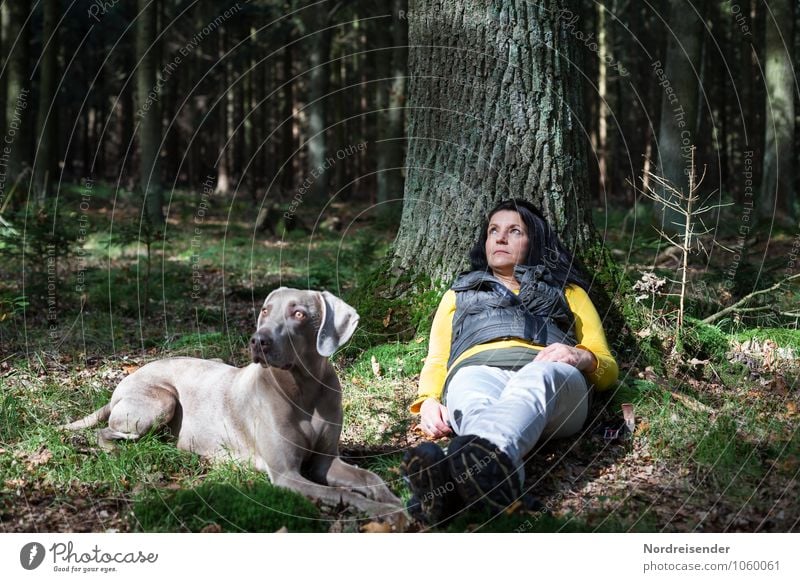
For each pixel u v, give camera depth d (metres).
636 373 4.63
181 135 28.67
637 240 9.93
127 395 3.94
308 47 20.50
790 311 6.00
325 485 3.57
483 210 5.07
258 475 3.61
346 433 4.26
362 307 5.32
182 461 3.83
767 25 13.41
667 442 3.98
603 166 22.05
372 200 23.06
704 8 13.41
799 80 16.62
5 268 8.82
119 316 7.03
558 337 3.99
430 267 5.22
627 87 24.70
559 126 5.07
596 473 3.75
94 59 27.34
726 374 4.83
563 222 5.05
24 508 3.44
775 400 4.48
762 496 3.51
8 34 14.21
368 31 23.81
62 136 34.31
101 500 3.52
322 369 3.55
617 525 3.29
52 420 4.40
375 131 27.22
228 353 5.82
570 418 3.77
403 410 4.45
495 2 5.03
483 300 4.07
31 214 8.76
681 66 10.80
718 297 6.07
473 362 3.85
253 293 8.18
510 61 5.03
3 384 4.87
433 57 5.21
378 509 3.29
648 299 5.37
